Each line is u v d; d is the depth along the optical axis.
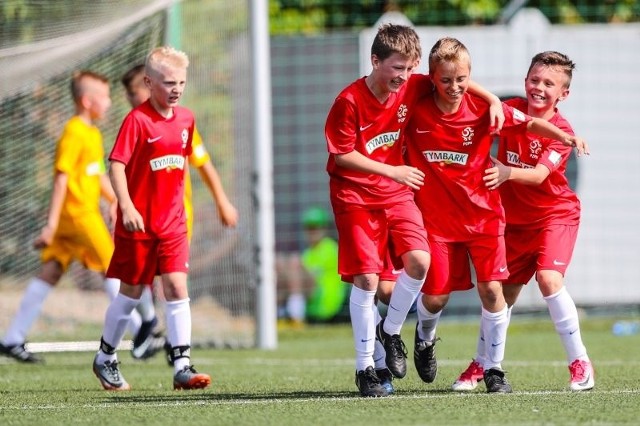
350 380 28.98
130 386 28.14
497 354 24.27
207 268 43.69
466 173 23.55
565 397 22.67
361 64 51.91
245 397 24.28
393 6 62.62
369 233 23.14
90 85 35.09
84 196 35.19
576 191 52.16
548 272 24.30
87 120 35.16
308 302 52.78
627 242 52.38
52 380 30.66
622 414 19.86
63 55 40.91
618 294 52.47
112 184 25.38
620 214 52.31
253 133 42.03
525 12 51.97
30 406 23.08
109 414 21.06
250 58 42.09
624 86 52.25
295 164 52.28
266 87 42.12
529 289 52.06
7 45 37.09
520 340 45.16
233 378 30.03
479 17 62.69
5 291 45.09
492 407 20.97
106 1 36.47
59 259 35.94
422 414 20.02
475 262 23.86
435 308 24.41
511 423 18.75
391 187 23.28
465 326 50.97
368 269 23.05
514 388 25.42
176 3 41.88
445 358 36.47
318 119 52.12
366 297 23.31
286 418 19.78
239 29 42.94
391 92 22.97
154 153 25.78
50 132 44.41
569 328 24.41
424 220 23.91
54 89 44.09
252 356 39.06
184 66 25.73
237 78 42.94
